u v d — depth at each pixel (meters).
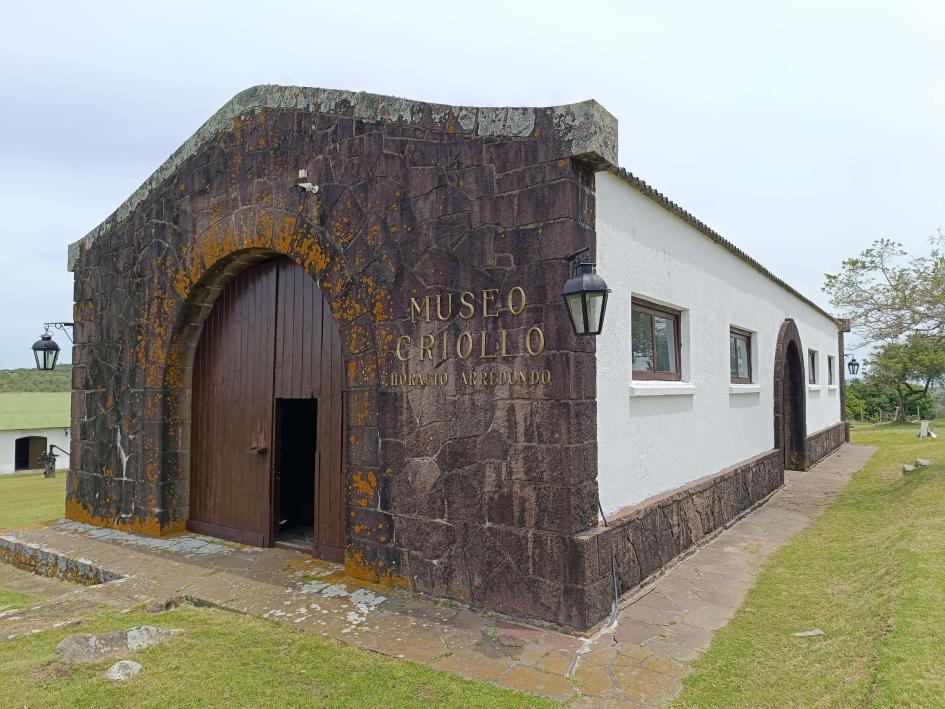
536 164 4.96
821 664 3.92
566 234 4.77
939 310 10.53
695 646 4.38
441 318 5.39
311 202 6.44
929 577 4.61
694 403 7.46
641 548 5.64
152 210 8.18
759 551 6.82
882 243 11.15
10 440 35.19
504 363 5.00
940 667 3.31
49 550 7.21
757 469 9.45
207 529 7.75
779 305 11.94
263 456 7.27
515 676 3.94
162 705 3.58
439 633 4.61
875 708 3.06
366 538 5.75
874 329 11.49
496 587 4.93
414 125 5.71
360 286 5.98
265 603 5.32
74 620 4.97
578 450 4.70
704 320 7.90
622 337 5.75
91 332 8.93
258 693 3.73
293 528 8.12
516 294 4.98
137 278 8.30
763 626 4.70
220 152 7.40
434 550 5.29
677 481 6.88
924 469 10.51
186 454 8.02
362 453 5.84
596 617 4.61
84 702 3.59
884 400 36.56
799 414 13.12
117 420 8.37
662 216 6.75
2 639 4.57
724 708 3.54
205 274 7.51
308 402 9.38
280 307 7.25
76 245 9.38
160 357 7.88
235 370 7.67
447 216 5.43
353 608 5.14
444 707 3.56
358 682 3.87
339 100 6.31
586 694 3.71
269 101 6.93
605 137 4.90
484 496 5.03
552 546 4.66
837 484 11.29
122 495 8.16
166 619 5.02
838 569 5.94
